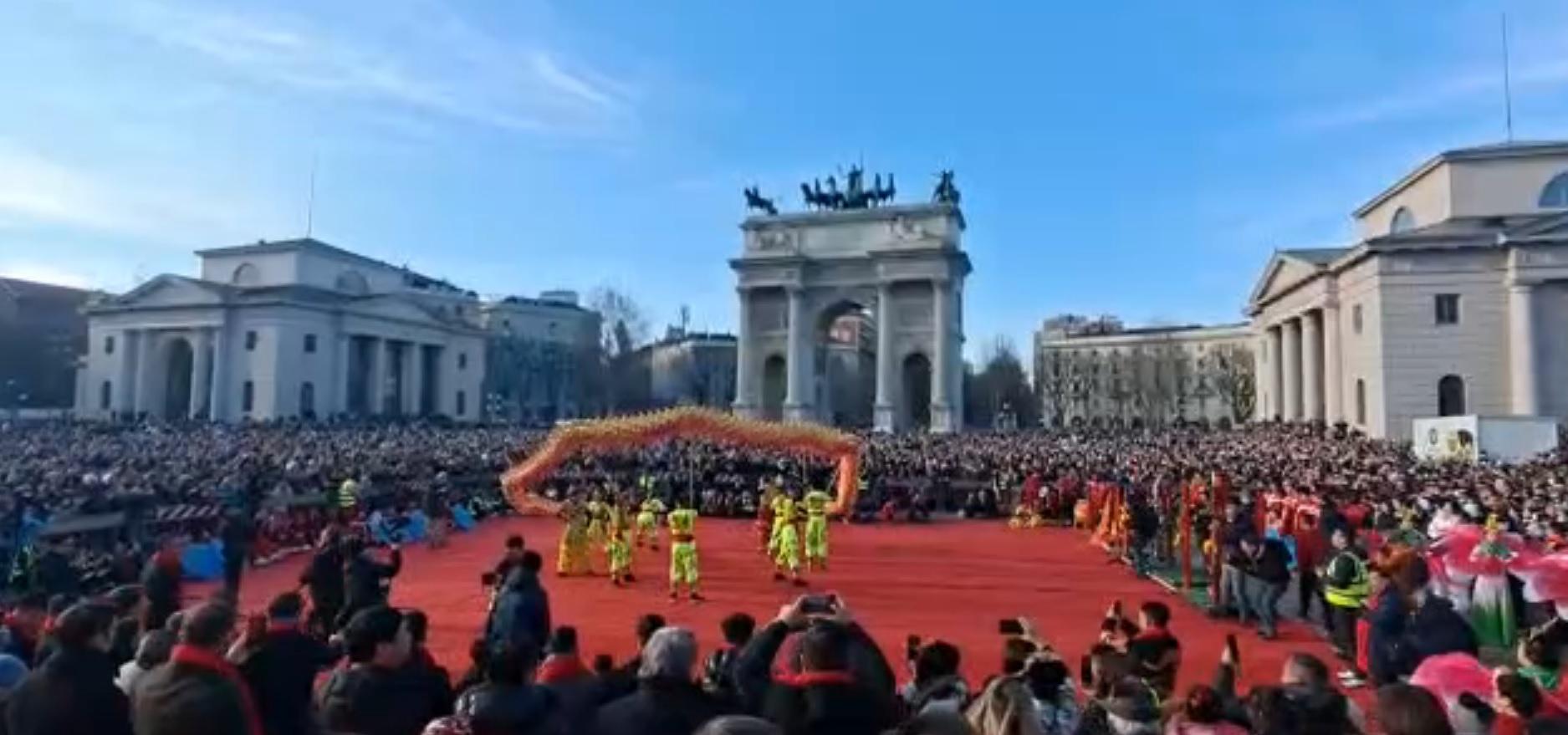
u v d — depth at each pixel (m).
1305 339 82.38
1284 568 19.91
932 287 96.62
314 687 9.43
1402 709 5.54
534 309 163.12
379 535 33.25
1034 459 51.72
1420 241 67.81
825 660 7.06
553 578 27.97
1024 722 6.44
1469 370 66.44
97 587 20.58
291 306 106.00
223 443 62.31
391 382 120.00
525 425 107.25
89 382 113.12
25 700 6.33
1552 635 10.77
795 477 45.28
